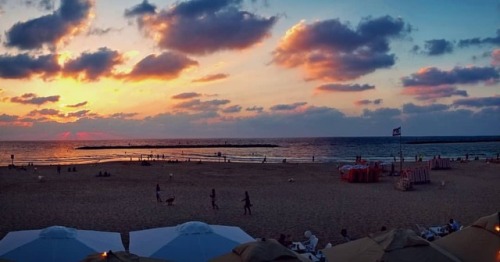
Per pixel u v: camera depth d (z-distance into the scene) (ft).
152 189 100.12
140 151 424.05
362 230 58.44
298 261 23.36
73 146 620.90
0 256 29.17
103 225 61.52
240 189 100.12
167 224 62.39
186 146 563.07
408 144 590.96
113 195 89.97
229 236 34.40
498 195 89.10
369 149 422.41
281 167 168.55
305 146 534.78
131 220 64.80
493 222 29.19
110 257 22.18
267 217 66.95
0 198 85.66
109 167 167.84
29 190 98.07
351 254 27.17
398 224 61.77
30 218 65.92
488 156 284.41
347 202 80.48
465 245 28.71
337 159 264.31
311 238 46.19
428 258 25.29
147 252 31.30
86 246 31.17
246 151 406.62
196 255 31.19
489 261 26.78
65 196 88.43
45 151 436.76
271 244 24.14
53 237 31.45
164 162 197.36
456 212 70.38
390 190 97.76
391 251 25.81
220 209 73.92
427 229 52.90
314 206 76.28
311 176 131.95
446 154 318.65
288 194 91.66
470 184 107.96
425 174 110.11
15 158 297.33
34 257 29.22
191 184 110.22
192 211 72.08
